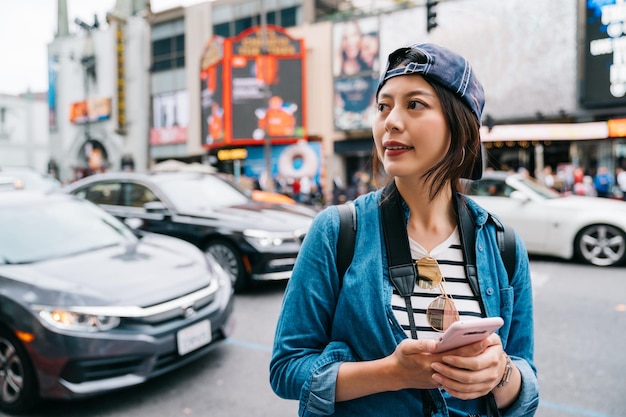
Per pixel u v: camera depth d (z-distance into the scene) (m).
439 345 0.78
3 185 4.50
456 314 0.93
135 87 24.11
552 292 5.14
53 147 27.53
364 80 17.55
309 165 18.80
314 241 1.01
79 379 2.70
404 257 0.96
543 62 14.27
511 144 14.79
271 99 18.83
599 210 6.29
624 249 6.15
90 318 2.74
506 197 6.91
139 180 6.29
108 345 2.73
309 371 0.92
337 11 19.94
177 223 5.78
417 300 0.94
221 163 20.72
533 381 0.97
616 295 4.95
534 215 6.63
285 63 18.69
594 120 13.66
